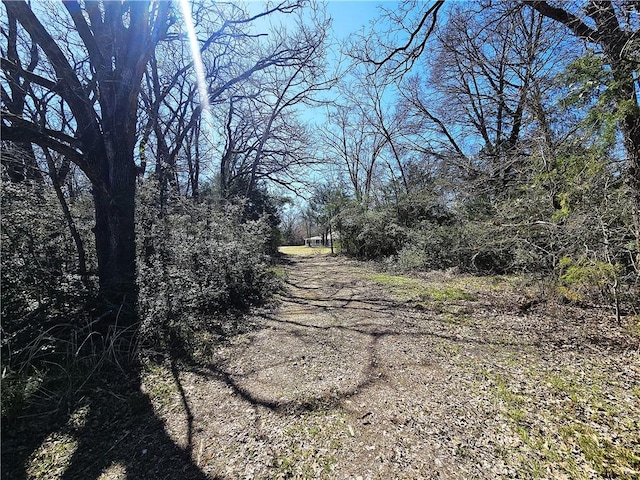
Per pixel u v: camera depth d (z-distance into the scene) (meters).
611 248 4.07
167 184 7.19
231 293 6.05
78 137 4.70
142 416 2.66
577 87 3.65
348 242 17.33
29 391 2.62
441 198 11.02
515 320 4.75
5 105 4.98
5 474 2.05
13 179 5.30
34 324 3.41
